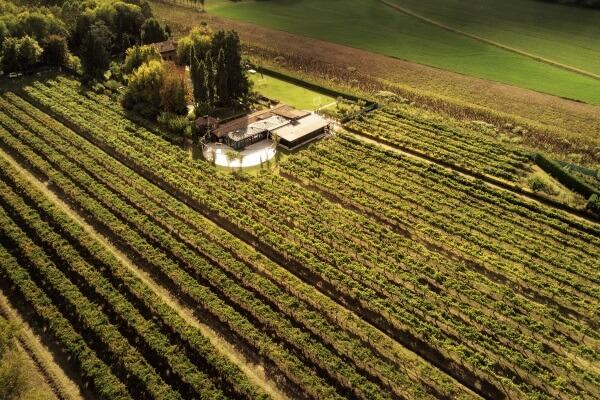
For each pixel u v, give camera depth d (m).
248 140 91.50
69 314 55.56
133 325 53.59
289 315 56.97
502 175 85.00
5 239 65.56
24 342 52.41
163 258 62.72
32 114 96.19
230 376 48.81
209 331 54.78
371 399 47.59
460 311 58.31
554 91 120.50
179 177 79.31
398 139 94.56
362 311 58.47
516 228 73.06
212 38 117.94
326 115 104.31
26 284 57.66
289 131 92.81
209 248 64.62
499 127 102.38
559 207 78.62
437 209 75.56
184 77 107.50
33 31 124.69
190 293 58.53
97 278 58.94
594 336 55.97
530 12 183.25
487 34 161.38
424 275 63.50
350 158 88.06
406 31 165.38
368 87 119.38
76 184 76.88
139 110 99.25
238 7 191.12
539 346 53.97
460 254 68.06
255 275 60.78
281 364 51.25
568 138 97.88
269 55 138.38
